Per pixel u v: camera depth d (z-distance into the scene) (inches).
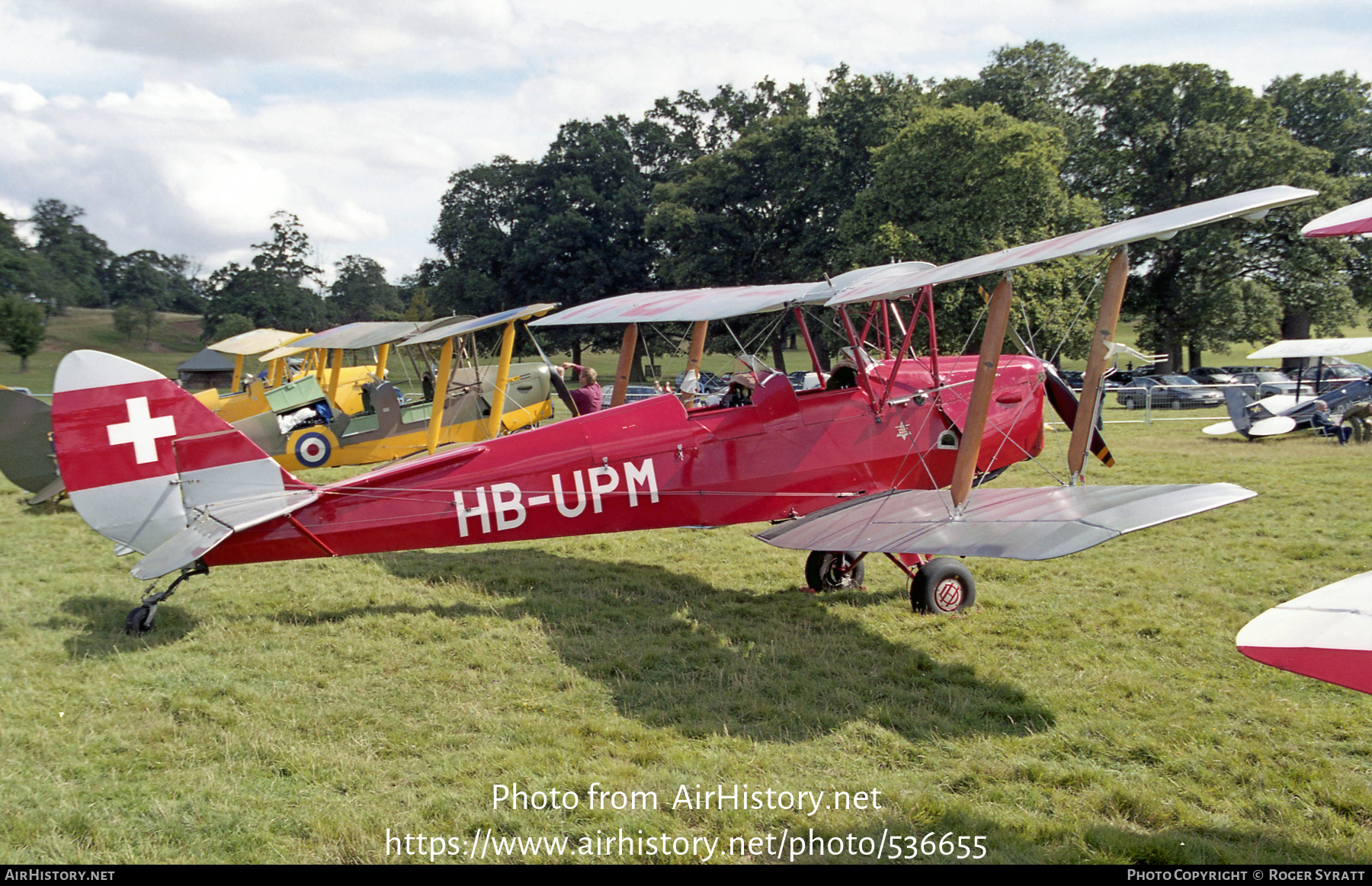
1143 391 1073.5
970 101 1814.7
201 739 170.4
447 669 212.2
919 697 192.9
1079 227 1395.2
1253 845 133.9
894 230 1254.9
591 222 2271.2
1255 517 375.2
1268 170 1427.2
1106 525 197.3
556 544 363.6
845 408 292.2
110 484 237.5
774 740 172.2
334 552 255.6
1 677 200.2
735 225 1866.4
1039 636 235.6
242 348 689.6
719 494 279.9
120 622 243.9
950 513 237.0
